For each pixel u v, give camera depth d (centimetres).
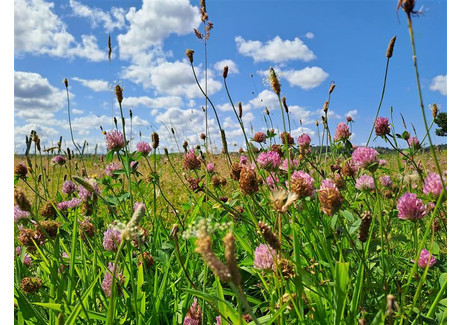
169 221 465
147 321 222
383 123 337
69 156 557
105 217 396
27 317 204
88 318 185
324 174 360
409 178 327
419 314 170
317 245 244
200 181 310
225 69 302
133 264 279
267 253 201
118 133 350
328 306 208
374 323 150
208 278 289
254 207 316
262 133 428
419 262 230
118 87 311
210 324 194
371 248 216
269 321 166
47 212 306
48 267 229
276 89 232
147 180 377
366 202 285
